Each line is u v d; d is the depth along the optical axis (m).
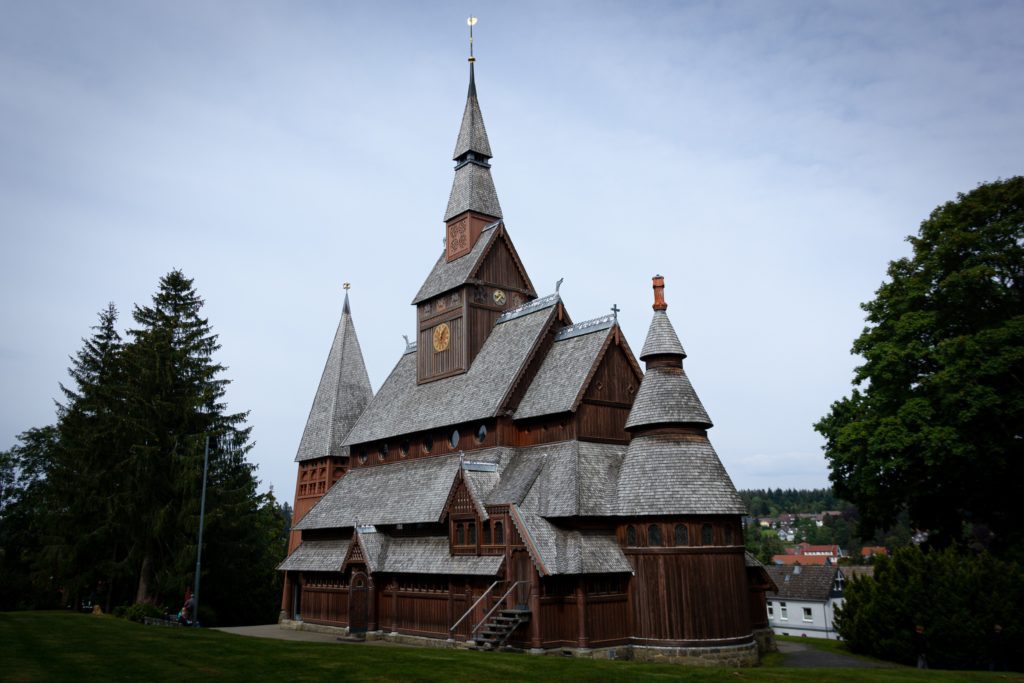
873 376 47.41
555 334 48.25
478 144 58.28
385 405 58.56
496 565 37.84
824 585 95.19
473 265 52.81
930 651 36.22
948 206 46.31
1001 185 44.41
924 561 38.62
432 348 55.22
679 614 35.84
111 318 72.50
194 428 65.81
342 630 49.66
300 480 64.81
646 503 37.41
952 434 40.03
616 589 37.44
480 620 38.53
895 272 48.31
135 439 61.50
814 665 36.81
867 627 39.44
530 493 39.56
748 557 43.88
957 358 41.06
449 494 42.09
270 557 84.25
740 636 36.41
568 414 42.09
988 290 43.25
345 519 52.19
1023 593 35.56
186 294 70.62
